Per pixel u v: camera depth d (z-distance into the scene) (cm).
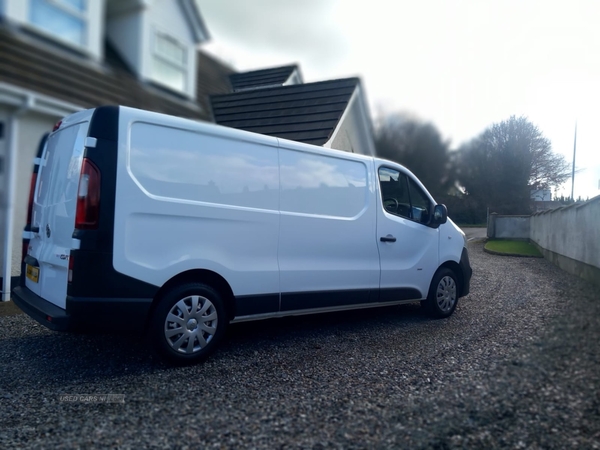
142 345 513
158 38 913
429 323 608
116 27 880
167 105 921
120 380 420
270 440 314
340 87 1084
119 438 320
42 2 705
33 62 679
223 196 462
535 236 1181
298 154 524
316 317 641
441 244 650
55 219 448
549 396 360
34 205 518
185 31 980
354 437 316
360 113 1213
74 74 733
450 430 321
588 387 368
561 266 897
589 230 700
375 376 423
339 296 549
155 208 420
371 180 587
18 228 702
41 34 705
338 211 551
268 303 494
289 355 484
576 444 299
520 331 514
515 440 306
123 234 406
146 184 418
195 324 449
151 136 426
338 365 454
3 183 678
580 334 468
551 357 425
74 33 753
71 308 396
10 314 630
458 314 652
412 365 447
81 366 454
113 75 818
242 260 475
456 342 513
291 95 1112
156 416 350
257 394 388
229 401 375
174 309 438
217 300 461
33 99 654
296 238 513
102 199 399
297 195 517
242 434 322
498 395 368
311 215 525
